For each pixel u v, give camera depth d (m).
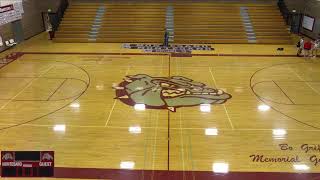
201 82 11.64
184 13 19.00
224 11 19.14
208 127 8.34
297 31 20.17
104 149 7.29
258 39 17.64
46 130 8.17
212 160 6.87
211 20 18.62
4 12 15.73
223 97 10.30
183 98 10.20
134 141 7.64
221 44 17.45
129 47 16.64
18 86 11.21
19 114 9.06
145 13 18.98
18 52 15.73
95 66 13.50
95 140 7.68
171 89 10.95
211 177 6.29
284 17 18.73
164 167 6.61
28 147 7.33
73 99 10.14
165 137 7.83
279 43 17.56
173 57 14.91
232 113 9.17
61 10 18.95
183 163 6.75
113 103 9.82
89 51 15.88
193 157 6.98
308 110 9.38
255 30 18.06
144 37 17.83
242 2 19.97
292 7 20.44
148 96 10.35
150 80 11.81
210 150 7.26
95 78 12.04
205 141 7.65
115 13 19.09
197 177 6.28
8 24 16.44
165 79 11.93
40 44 17.41
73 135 7.91
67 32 18.17
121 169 6.54
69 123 8.55
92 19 18.80
